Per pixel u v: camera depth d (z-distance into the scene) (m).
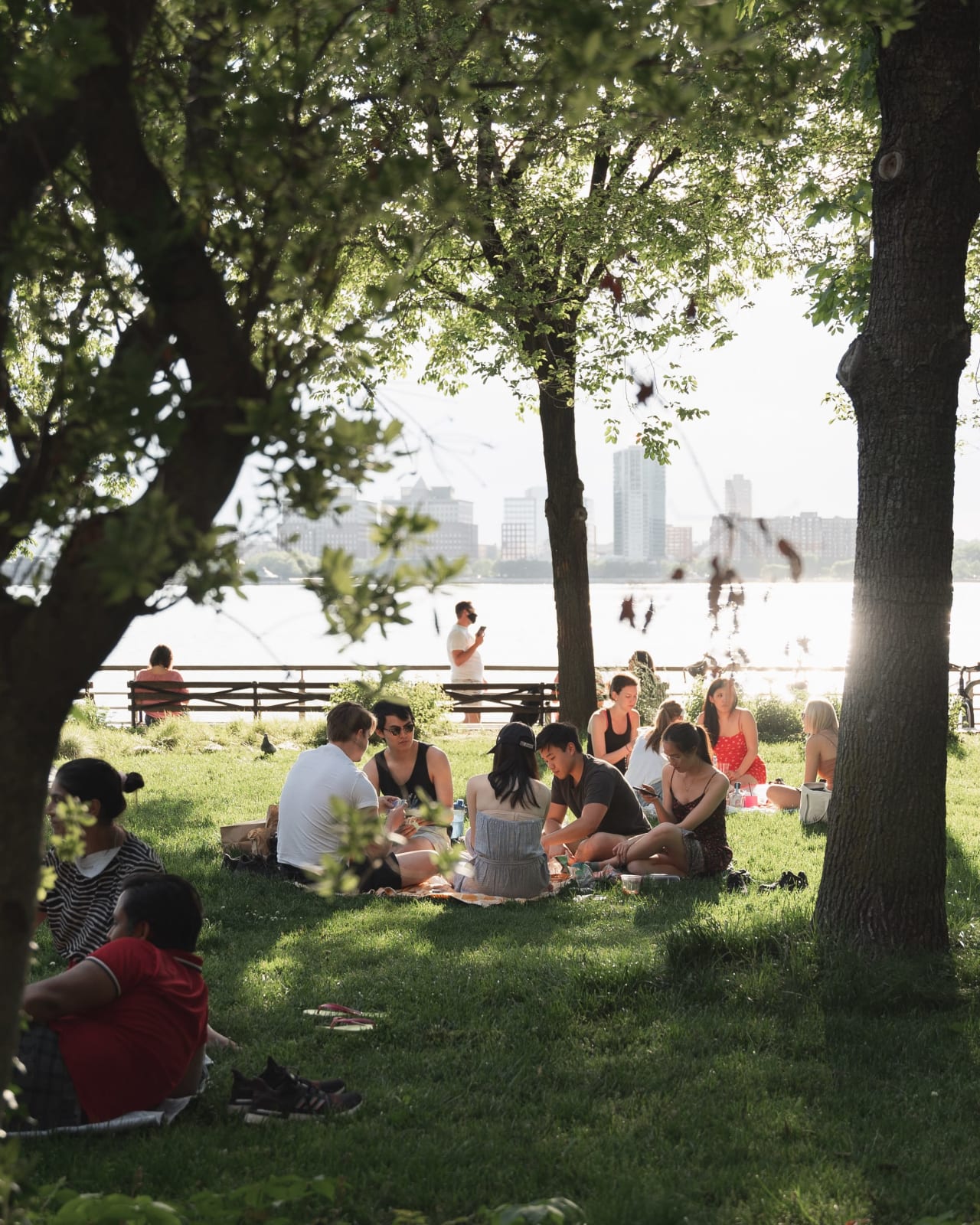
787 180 13.75
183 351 2.07
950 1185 3.91
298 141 2.15
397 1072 4.92
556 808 9.07
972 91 6.09
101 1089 4.20
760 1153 4.17
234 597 1.91
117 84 2.07
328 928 7.26
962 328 6.23
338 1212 3.68
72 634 1.97
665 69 2.47
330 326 2.31
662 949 6.37
